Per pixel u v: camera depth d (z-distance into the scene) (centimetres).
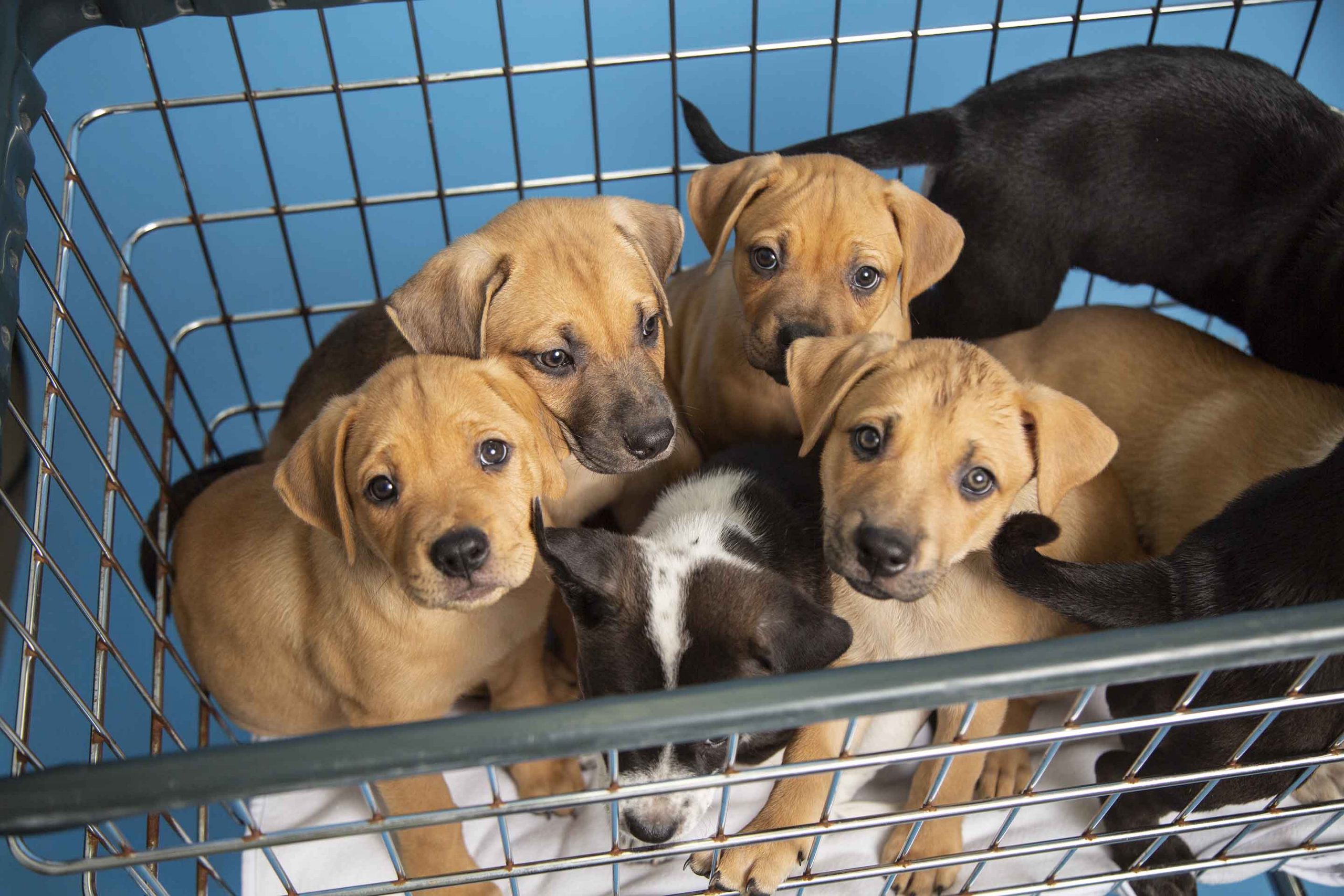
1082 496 66
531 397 57
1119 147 75
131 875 50
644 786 43
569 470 68
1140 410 75
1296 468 63
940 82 108
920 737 73
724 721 37
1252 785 60
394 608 58
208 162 104
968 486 54
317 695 65
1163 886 66
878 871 52
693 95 109
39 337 87
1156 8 76
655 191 108
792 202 67
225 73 105
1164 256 79
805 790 59
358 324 75
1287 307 76
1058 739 44
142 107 69
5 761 70
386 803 61
